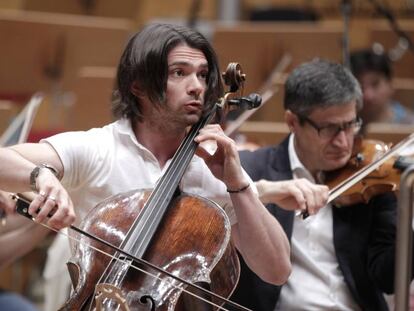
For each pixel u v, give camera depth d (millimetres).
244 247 7461
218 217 7188
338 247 9164
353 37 20016
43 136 13547
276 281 7609
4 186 6902
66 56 16547
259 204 7422
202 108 7449
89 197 7422
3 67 16453
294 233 9242
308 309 9023
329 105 9133
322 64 9398
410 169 6230
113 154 7395
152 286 6750
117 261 6855
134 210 7203
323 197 8109
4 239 9484
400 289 6289
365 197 9203
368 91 15031
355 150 9688
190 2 21844
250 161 9492
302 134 9336
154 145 7527
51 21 16516
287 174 9422
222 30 15844
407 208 6246
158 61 7227
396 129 12734
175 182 7176
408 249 6262
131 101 7461
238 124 11508
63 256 10977
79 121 14836
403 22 20016
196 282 6801
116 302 6555
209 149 7719
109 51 16625
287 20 19703
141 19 21734
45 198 6492
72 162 7242
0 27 16312
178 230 7094
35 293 13852
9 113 12844
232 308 8875
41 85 16594
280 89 14570
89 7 20484
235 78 7680
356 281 9094
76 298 6781
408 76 17969
